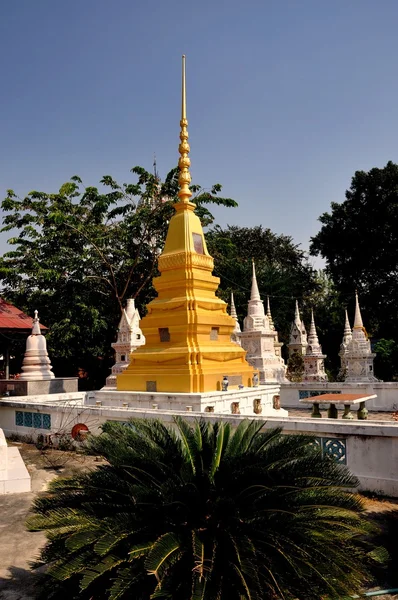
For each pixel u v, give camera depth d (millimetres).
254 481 5875
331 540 5508
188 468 6027
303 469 6027
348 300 48844
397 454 9391
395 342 42219
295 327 37469
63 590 5590
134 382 16781
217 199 35375
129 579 4875
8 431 16609
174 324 16812
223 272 51156
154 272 35469
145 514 5578
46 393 19219
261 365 25734
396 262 45219
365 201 46969
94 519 5531
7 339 23703
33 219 33031
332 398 14898
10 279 32562
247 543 5125
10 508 9477
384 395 21125
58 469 12312
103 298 36219
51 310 32969
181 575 5148
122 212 35406
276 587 5043
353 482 6273
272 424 10578
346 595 5078
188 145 19156
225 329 17984
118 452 6246
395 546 7148
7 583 6430
